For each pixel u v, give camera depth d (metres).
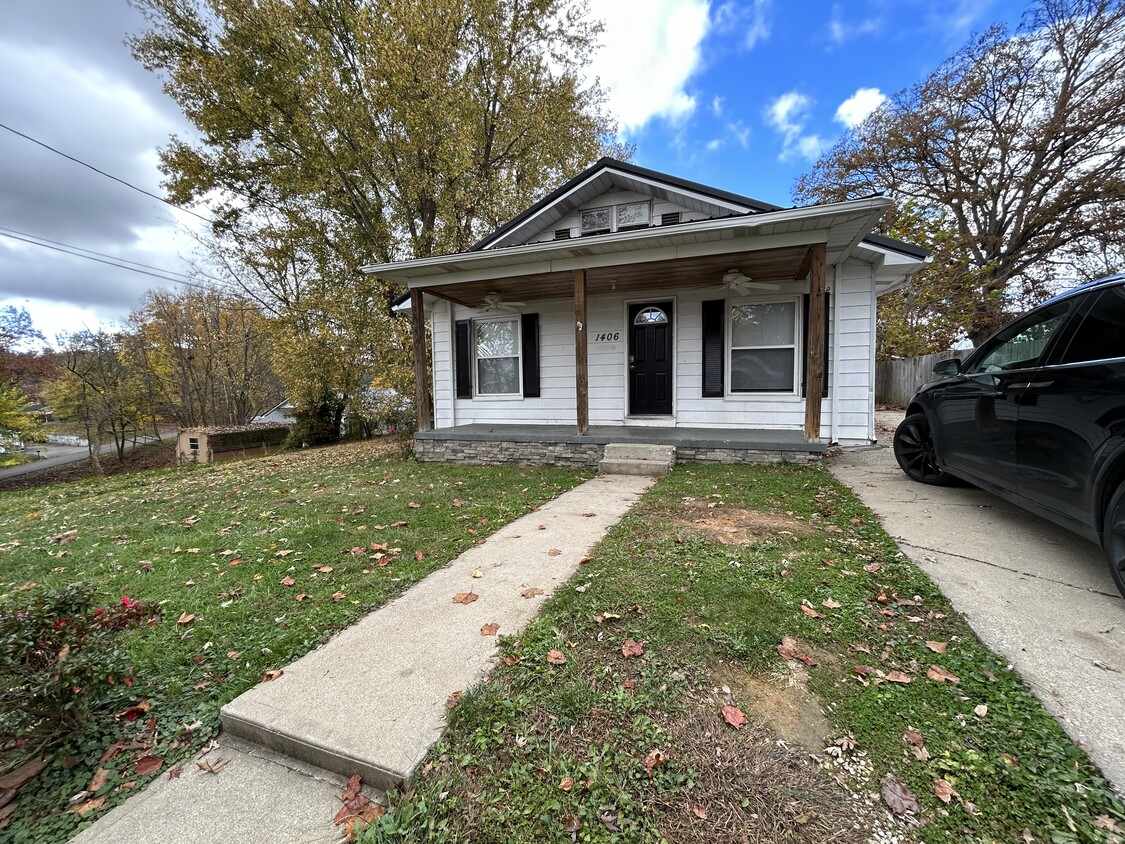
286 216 13.81
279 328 14.36
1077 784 1.43
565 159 14.59
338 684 2.07
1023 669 1.98
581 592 2.78
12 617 1.80
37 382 20.52
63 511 6.20
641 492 5.23
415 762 1.62
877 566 2.99
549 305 8.80
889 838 1.31
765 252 6.02
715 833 1.34
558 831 1.37
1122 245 13.18
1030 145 13.87
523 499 5.17
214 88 12.48
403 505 5.10
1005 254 14.99
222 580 3.36
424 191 12.45
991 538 3.44
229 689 2.13
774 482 5.29
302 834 1.44
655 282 7.65
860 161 16.52
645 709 1.82
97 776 1.70
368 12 11.36
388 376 12.85
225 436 15.38
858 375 7.10
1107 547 2.50
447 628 2.51
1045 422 2.98
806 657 2.09
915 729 1.68
